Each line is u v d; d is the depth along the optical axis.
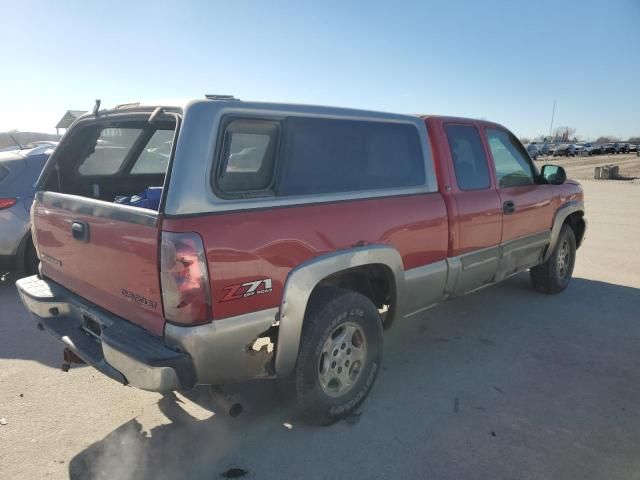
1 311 5.23
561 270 6.00
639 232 10.54
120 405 3.45
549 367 4.06
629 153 76.62
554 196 5.47
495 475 2.75
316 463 2.84
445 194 3.97
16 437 3.08
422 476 2.74
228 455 2.91
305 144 3.03
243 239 2.58
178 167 2.46
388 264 3.40
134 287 2.66
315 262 2.89
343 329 3.17
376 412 3.37
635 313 5.34
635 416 3.34
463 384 3.76
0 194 5.70
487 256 4.44
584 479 2.73
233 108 2.67
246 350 2.67
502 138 4.87
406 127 3.78
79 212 3.01
